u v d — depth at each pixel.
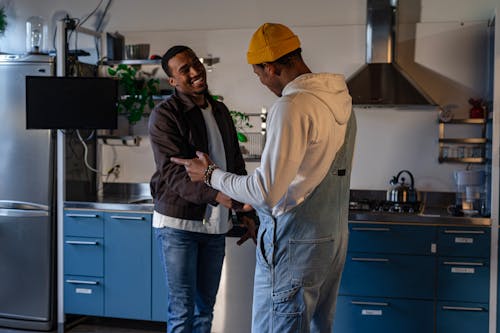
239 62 4.32
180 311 2.78
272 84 1.97
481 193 3.76
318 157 1.83
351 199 4.18
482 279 3.45
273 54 1.88
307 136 1.77
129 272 3.88
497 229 3.42
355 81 3.85
